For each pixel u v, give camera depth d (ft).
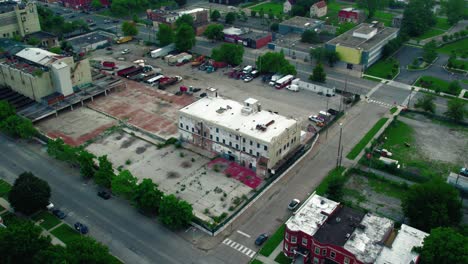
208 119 490.08
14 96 625.00
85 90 641.81
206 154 499.10
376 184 450.30
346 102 627.87
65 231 383.45
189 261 352.49
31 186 392.06
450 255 301.63
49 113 578.66
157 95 651.25
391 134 546.67
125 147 514.68
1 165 481.46
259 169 455.63
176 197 425.69
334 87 648.79
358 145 520.01
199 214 403.13
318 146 518.78
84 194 434.71
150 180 401.90
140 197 399.44
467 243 307.17
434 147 518.37
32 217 400.67
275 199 426.92
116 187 405.39
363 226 342.85
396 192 437.58
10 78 634.84
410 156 500.33
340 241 330.34
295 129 483.92
